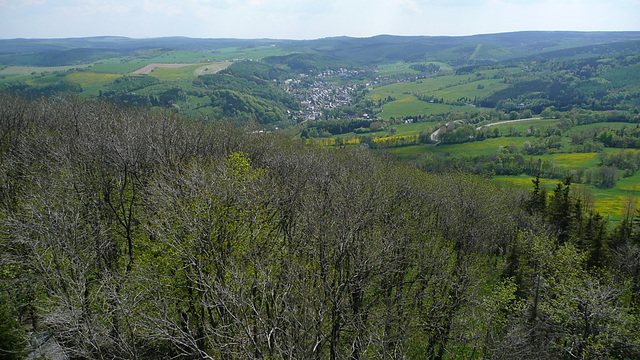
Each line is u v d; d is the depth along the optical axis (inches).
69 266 810.8
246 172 1198.3
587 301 1247.5
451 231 1513.3
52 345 771.4
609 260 1948.8
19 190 1273.4
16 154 1446.9
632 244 2023.9
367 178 1555.1
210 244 796.0
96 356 755.4
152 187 1058.1
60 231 866.8
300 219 1144.8
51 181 1098.1
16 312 874.1
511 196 2701.8
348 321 853.8
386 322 908.0
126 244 1120.2
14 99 2426.2
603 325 1228.5
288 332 679.1
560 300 1421.0
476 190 1840.6
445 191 1776.6
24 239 841.5
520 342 1114.7
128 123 1541.6
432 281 1218.0
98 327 711.1
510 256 1870.1
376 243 1002.1
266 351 656.4
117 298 733.3
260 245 890.1
